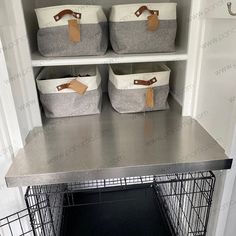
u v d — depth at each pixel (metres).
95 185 1.90
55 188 1.54
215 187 1.04
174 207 1.60
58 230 1.57
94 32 1.09
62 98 1.23
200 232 1.17
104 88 1.60
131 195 1.88
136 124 1.21
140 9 1.08
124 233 1.58
